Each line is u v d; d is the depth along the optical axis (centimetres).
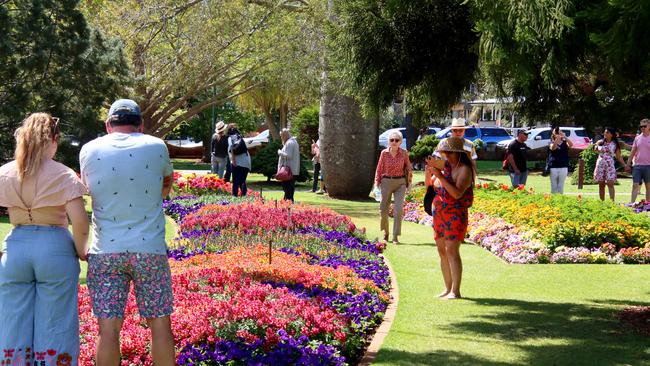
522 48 573
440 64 775
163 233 496
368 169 2147
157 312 486
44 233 469
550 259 1127
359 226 1527
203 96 3650
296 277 796
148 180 486
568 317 771
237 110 4738
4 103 1424
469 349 652
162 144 502
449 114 864
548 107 729
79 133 1501
